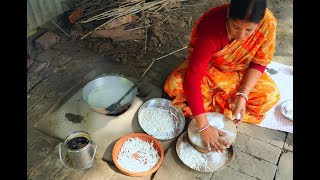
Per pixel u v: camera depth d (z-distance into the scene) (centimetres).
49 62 323
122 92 284
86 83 302
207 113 245
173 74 261
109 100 277
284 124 264
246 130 261
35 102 284
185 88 219
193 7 402
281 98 286
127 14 356
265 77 256
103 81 288
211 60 247
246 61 242
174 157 239
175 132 255
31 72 311
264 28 221
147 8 375
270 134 258
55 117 271
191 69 216
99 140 252
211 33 211
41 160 242
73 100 284
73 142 232
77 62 324
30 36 348
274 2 414
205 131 218
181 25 372
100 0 372
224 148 218
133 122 266
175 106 268
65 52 334
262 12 183
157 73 312
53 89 296
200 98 216
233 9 187
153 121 261
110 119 268
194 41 235
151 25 361
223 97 257
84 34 350
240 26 188
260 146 250
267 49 230
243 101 240
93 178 230
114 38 343
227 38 215
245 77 246
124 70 315
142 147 242
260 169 235
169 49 340
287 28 370
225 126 236
